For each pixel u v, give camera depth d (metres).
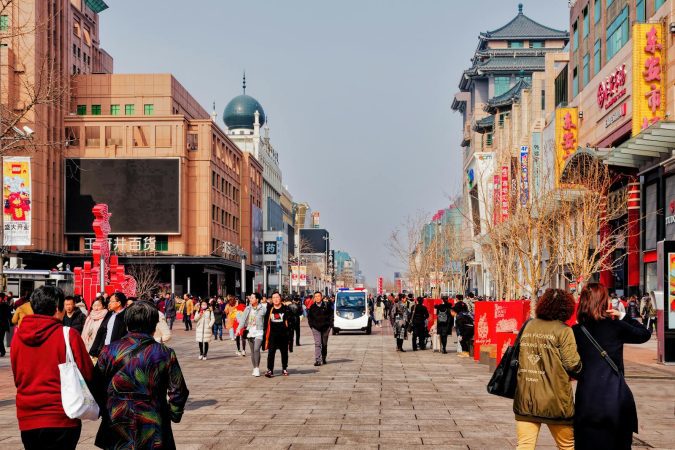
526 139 64.06
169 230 79.56
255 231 111.75
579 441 6.62
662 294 20.30
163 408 6.38
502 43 104.69
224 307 37.50
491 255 43.34
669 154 34.81
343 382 17.31
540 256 28.78
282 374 19.27
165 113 86.00
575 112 49.81
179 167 79.88
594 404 6.55
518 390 6.96
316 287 160.88
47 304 6.38
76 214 79.31
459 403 13.73
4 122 20.97
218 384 17.08
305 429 11.05
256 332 18.78
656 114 35.03
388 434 10.62
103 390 6.34
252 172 111.94
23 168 30.39
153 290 79.25
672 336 20.17
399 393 15.23
